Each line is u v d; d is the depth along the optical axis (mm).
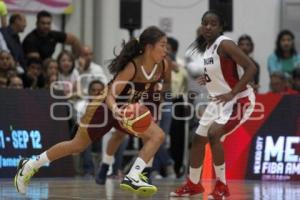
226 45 11508
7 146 16891
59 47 22469
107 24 23047
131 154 20484
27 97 17344
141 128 10484
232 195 12656
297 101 17734
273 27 24250
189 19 23844
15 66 17969
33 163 11508
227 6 20766
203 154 12227
